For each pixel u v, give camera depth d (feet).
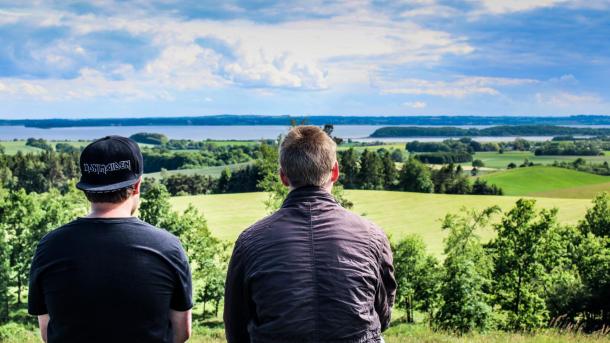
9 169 411.13
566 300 126.62
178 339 9.55
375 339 8.50
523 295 127.75
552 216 130.93
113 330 8.61
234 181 370.94
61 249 8.84
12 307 150.71
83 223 9.07
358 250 8.80
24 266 151.12
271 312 8.29
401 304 142.82
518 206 131.54
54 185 415.44
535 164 557.33
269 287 8.41
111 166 9.11
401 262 142.10
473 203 264.31
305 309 8.16
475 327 115.34
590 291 127.03
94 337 8.57
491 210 130.72
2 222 150.20
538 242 129.08
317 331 8.07
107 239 8.86
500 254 132.26
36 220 150.71
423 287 140.15
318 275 8.42
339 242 8.78
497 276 132.05
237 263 9.04
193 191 377.50
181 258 9.36
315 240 8.79
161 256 9.02
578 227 181.57
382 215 250.98
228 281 9.21
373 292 8.73
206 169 474.08
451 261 125.39
